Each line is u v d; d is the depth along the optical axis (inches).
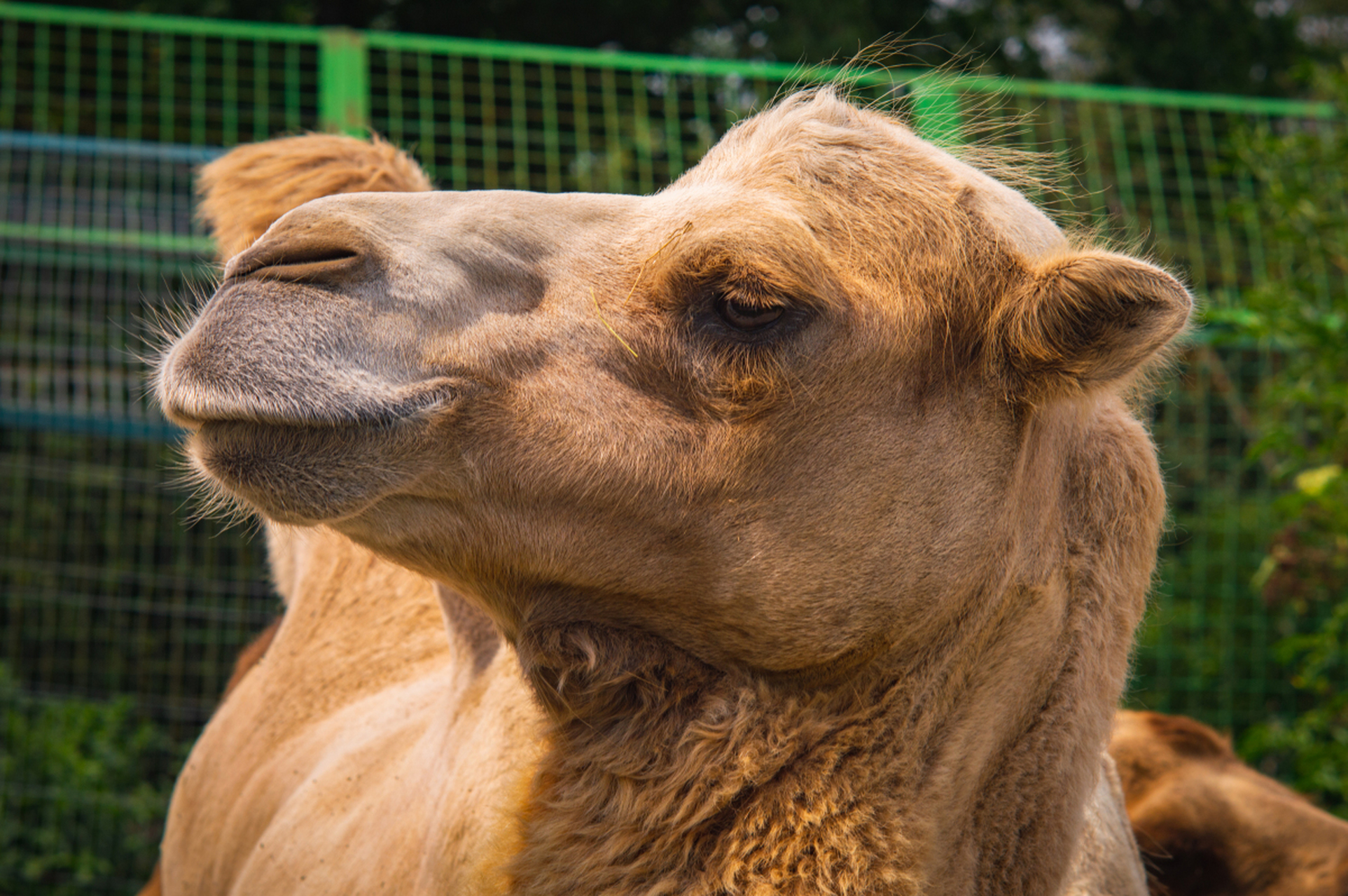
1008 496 91.7
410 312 83.8
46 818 269.0
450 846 93.4
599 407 85.4
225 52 256.7
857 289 87.0
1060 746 93.8
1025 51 494.9
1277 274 287.7
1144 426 104.3
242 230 133.8
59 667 291.9
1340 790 221.6
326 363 81.0
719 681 89.7
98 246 258.8
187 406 80.0
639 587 88.0
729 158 96.2
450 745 101.3
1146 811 149.7
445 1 470.0
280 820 121.9
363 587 141.6
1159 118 325.7
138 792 271.7
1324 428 257.1
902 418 88.4
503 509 86.1
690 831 86.1
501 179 297.7
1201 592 275.7
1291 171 259.3
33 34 402.6
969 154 109.3
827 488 87.0
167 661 290.7
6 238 252.8
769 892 84.7
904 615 88.7
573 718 90.7
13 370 268.5
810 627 87.7
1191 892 148.9
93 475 293.1
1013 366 91.7
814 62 430.9
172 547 292.4
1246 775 157.5
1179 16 542.6
